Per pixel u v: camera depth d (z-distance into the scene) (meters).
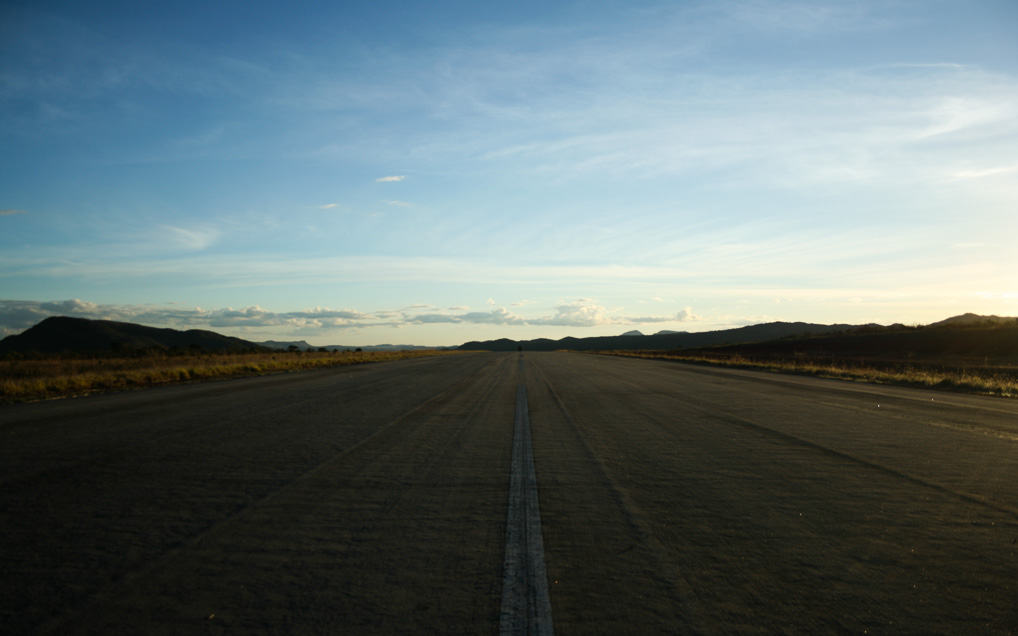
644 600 3.89
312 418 13.04
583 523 5.59
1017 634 3.45
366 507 6.09
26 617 3.61
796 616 3.67
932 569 4.45
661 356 77.25
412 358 69.12
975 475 7.61
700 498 6.50
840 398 18.34
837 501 6.38
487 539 5.11
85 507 6.00
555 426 12.11
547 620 3.60
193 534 5.19
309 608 3.76
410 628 3.49
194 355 52.56
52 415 13.49
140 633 3.43
